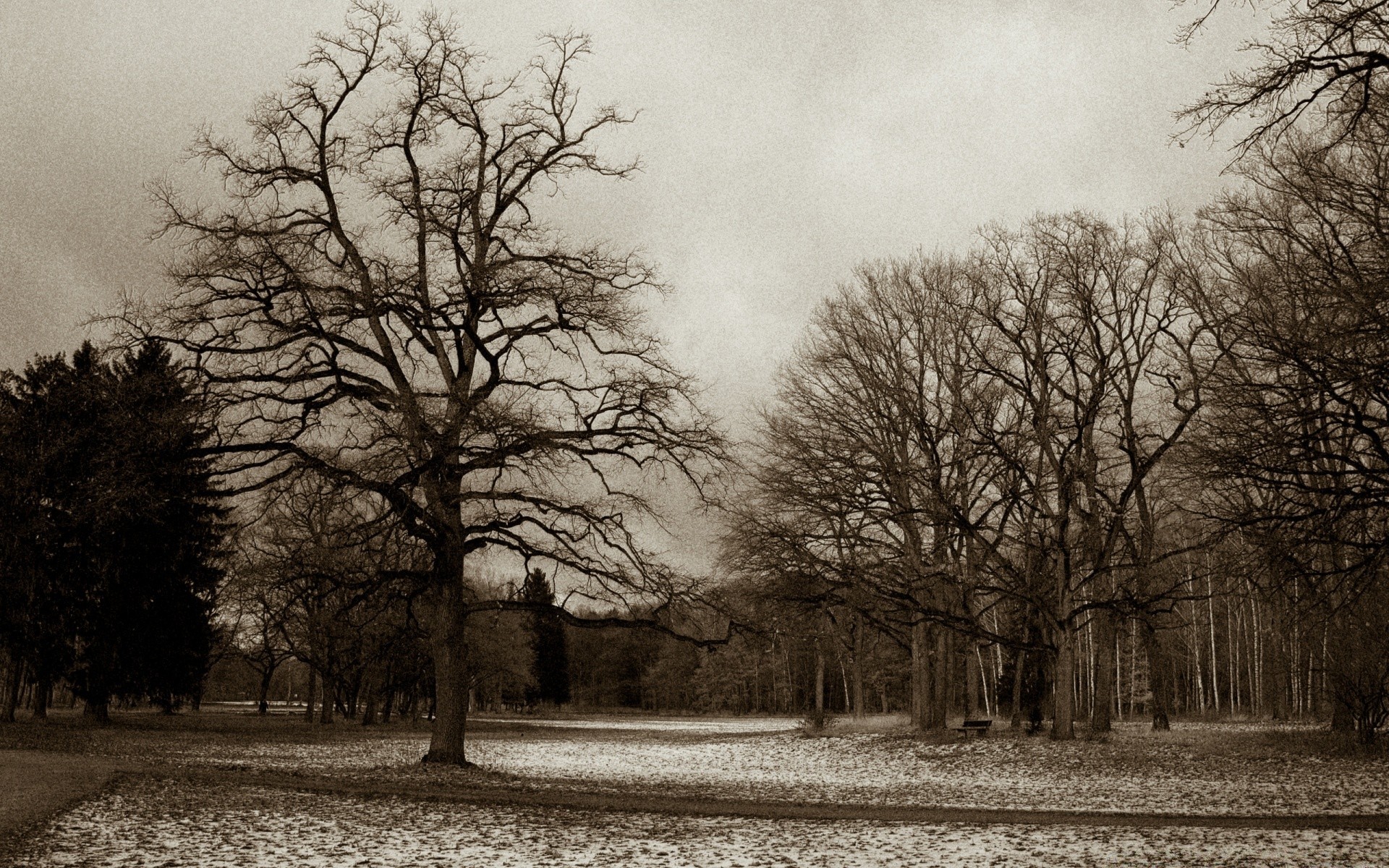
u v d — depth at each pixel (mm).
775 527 40281
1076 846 16641
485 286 26484
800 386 44094
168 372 25672
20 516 43125
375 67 27766
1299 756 29875
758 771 34312
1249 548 21625
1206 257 35000
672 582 28188
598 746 49531
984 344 39781
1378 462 19125
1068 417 38469
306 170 27891
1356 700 31062
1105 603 36375
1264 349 19453
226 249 25438
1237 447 17891
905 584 39438
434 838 17312
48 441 41875
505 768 33906
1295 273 19969
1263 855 15164
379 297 25891
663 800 23688
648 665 131250
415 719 65375
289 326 25766
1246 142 12867
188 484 26578
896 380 42156
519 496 27109
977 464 41656
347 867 14492
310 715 63875
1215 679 67250
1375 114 13633
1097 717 39156
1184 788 25828
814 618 44344
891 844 17141
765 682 125750
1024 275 38719
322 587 27734
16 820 16641
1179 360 34688
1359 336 15406
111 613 47500
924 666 44938
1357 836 16703
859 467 40625
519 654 85812
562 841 17375
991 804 23375
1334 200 18953
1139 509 38375
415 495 28766
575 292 26953
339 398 26328
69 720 50031
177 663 49750
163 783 22812
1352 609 25094
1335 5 12023
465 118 28250
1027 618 42281
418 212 27359
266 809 19844
